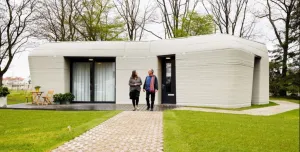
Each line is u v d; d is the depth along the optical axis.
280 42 33.69
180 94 17.30
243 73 16.55
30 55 18.61
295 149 6.45
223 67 15.79
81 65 19.28
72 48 18.56
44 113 12.49
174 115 11.54
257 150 6.21
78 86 19.23
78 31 32.47
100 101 19.03
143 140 6.88
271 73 34.09
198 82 16.64
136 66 18.34
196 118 10.85
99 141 6.76
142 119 10.37
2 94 15.78
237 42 16.20
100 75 19.14
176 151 5.77
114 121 9.87
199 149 6.02
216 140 6.99
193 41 17.02
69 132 7.63
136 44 18.53
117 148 6.09
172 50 17.56
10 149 5.88
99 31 33.00
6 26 29.56
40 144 6.32
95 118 10.60
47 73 18.52
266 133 8.23
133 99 13.54
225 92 15.73
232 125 9.39
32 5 30.09
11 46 29.70
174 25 34.00
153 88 13.30
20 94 30.62
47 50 18.67
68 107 15.10
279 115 13.10
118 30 33.97
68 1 31.67
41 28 30.55
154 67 18.05
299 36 32.09
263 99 19.92
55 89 18.44
